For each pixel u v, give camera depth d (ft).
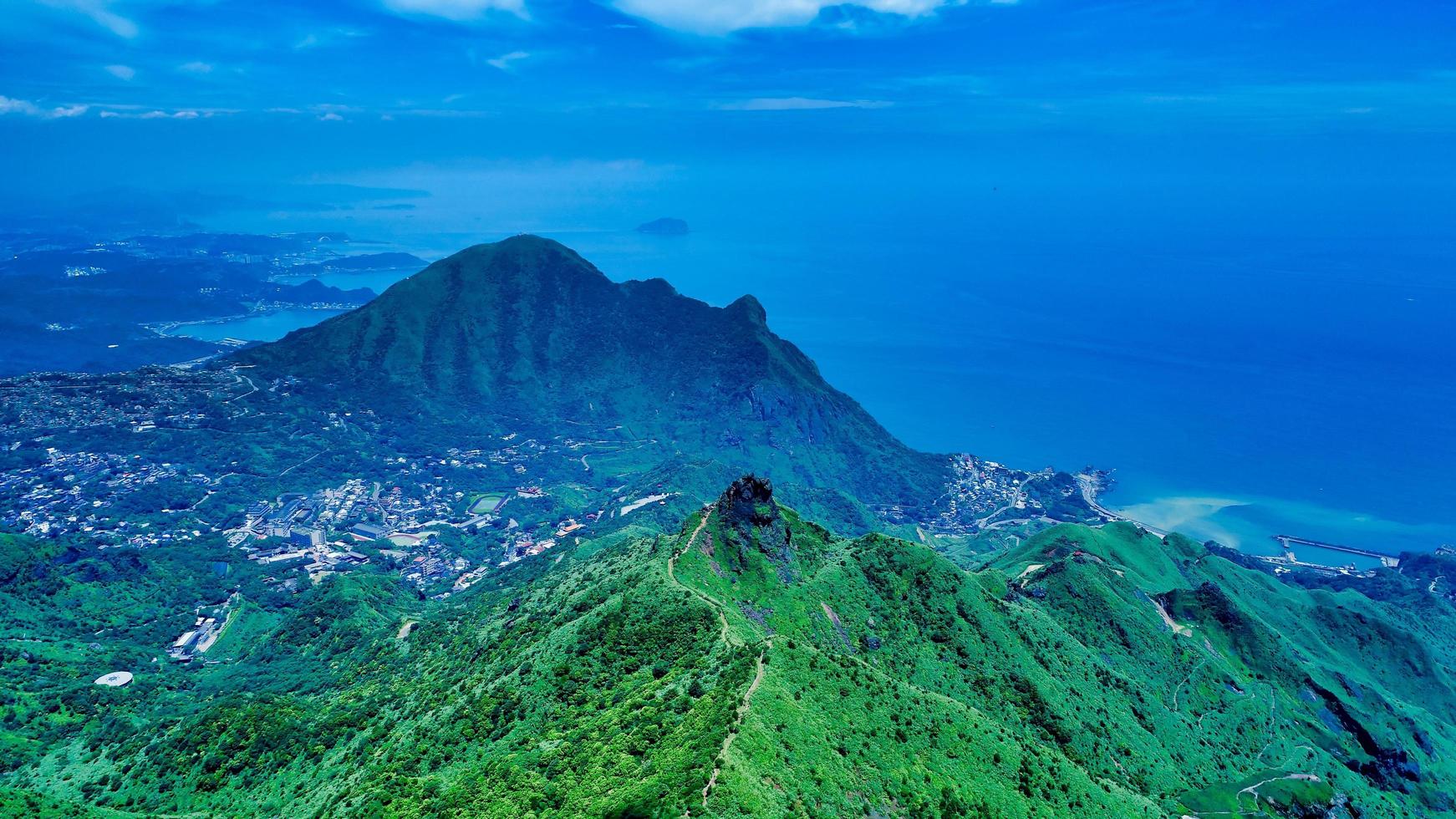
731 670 526.16
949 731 557.74
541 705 595.06
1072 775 597.52
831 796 437.17
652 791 409.69
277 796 645.92
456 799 503.61
